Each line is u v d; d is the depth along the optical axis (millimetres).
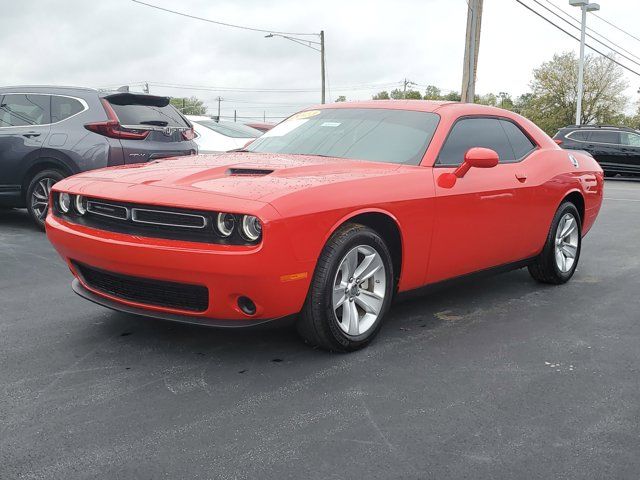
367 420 2881
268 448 2611
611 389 3309
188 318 3402
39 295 4824
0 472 2396
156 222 3316
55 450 2562
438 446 2658
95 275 3766
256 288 3197
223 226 3195
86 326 4094
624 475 2469
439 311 4656
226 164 3895
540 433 2797
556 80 62219
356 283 3674
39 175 7289
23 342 3791
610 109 60781
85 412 2900
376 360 3621
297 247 3240
